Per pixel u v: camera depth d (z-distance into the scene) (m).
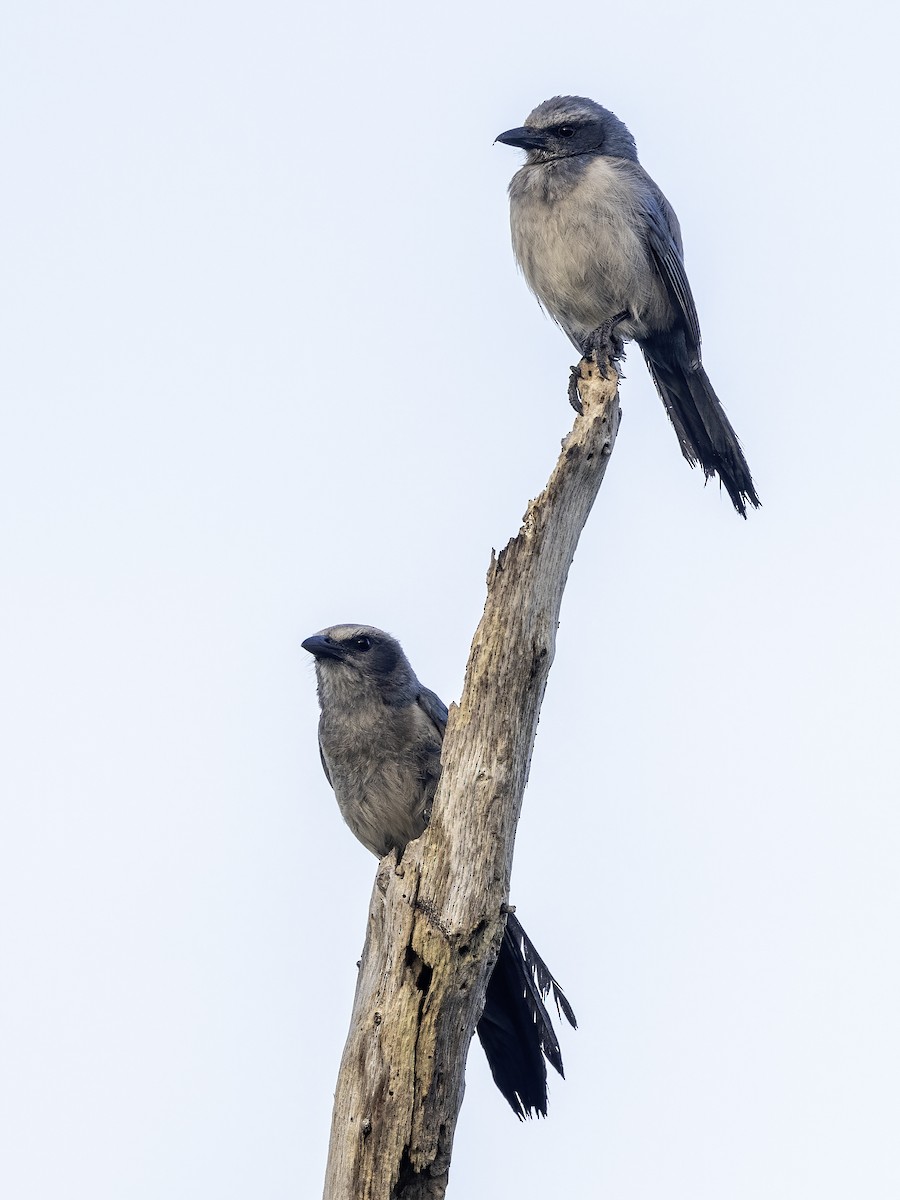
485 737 10.62
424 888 10.43
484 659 10.70
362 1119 10.20
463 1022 10.41
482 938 10.43
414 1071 10.23
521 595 10.73
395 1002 10.32
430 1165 10.29
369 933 10.57
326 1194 10.24
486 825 10.52
